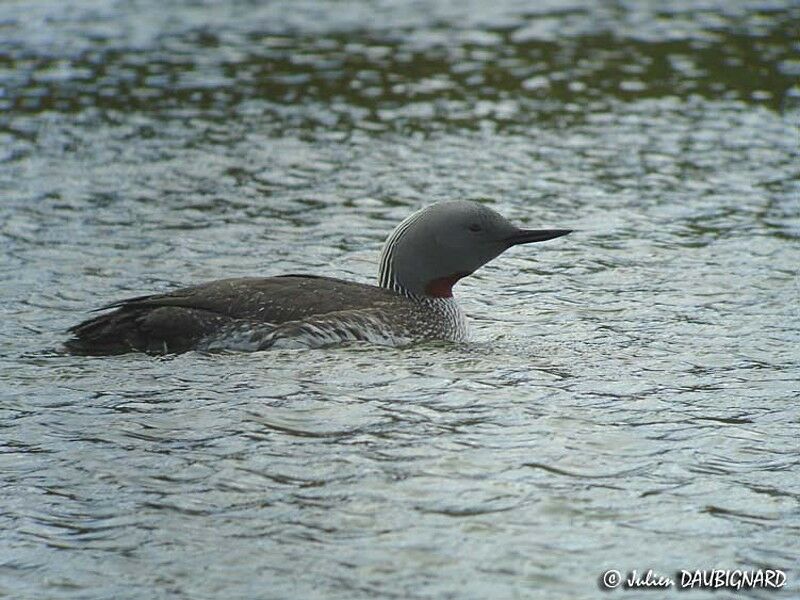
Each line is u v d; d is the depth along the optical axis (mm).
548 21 29938
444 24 29609
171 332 12641
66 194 18984
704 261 16312
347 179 19797
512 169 20297
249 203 18703
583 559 8789
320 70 25891
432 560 8750
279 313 12734
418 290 13438
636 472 10109
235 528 9195
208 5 31344
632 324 14078
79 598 8383
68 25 29141
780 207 18453
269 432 10781
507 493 9695
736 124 22625
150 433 10805
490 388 11867
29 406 11398
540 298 15070
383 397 11570
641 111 23453
